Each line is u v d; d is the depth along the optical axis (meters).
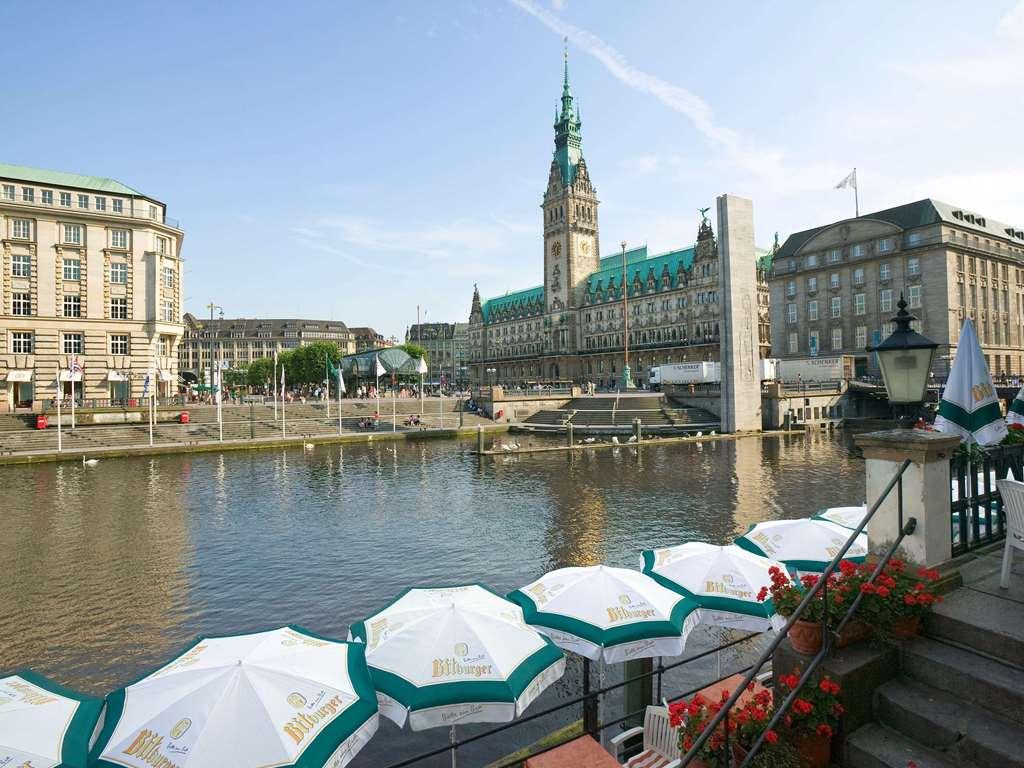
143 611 20.44
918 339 8.35
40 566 25.17
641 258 166.38
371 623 11.86
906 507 7.95
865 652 6.83
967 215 102.50
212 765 7.74
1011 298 105.88
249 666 9.12
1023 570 8.20
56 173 76.69
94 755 7.84
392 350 124.25
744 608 13.20
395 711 9.91
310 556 26.62
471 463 56.06
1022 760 5.35
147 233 79.25
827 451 60.84
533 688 10.38
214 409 79.94
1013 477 9.84
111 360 76.44
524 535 29.97
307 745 8.17
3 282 70.94
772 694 7.20
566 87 171.38
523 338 193.75
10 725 7.95
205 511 35.69
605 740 12.61
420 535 30.12
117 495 40.69
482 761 12.38
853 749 6.21
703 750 6.61
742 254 79.06
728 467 51.25
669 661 16.19
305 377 146.62
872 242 104.44
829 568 6.77
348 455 62.50
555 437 80.44
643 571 15.31
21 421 65.81
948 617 6.93
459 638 10.87
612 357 159.25
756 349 79.69
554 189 173.38
